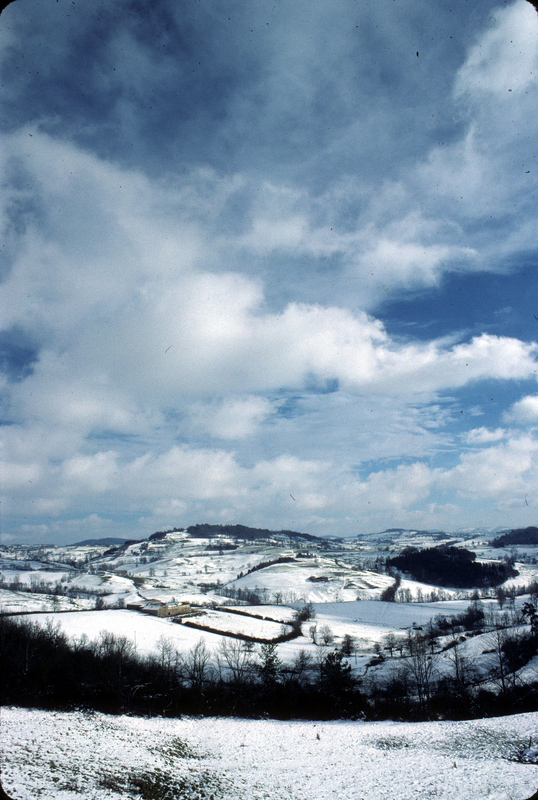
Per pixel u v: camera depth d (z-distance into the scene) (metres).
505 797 25.75
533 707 55.44
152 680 59.47
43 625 86.81
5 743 31.30
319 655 82.06
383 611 154.38
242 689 62.69
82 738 36.97
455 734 41.84
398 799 27.19
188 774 31.78
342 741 43.84
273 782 31.22
